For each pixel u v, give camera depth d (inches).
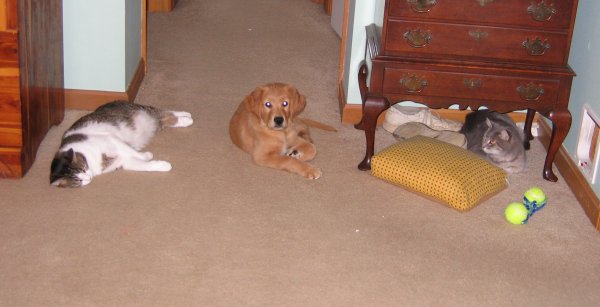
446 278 122.9
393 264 124.8
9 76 134.8
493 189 140.7
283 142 146.4
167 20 213.5
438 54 141.2
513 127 150.2
